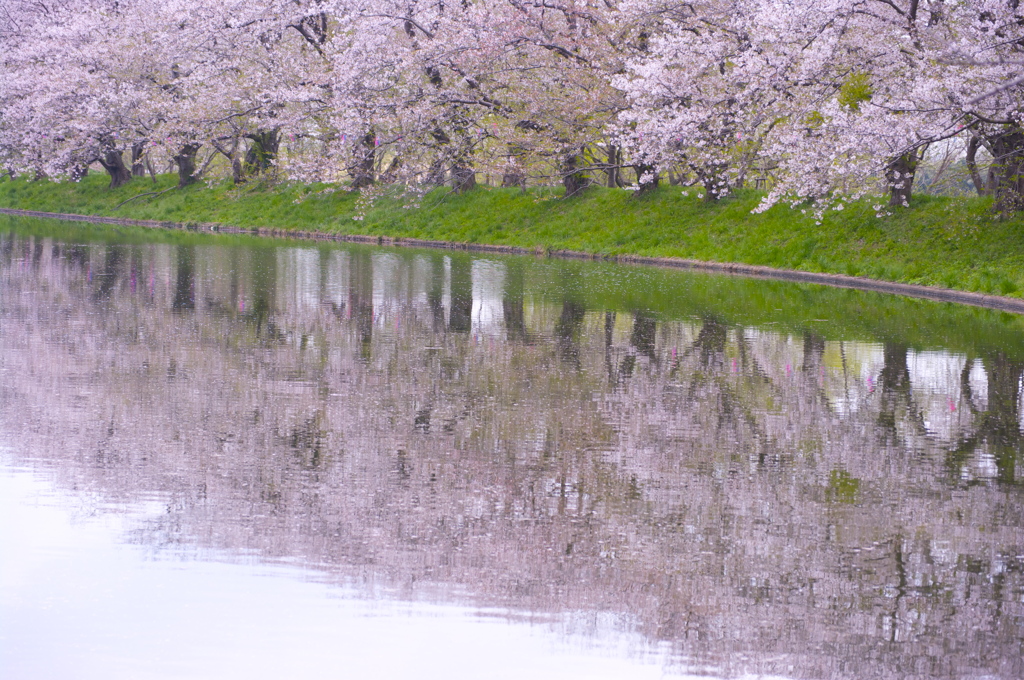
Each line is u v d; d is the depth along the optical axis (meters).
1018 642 6.06
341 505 8.28
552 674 5.50
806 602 6.56
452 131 48.41
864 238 33.62
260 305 22.06
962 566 7.26
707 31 40.06
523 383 13.83
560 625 6.14
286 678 5.40
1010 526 8.19
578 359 15.94
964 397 13.50
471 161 49.59
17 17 64.50
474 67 46.16
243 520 7.87
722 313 22.41
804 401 13.05
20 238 41.53
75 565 6.90
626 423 11.53
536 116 46.03
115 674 5.40
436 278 29.69
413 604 6.38
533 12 45.00
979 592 6.80
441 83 47.72
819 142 31.20
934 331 19.91
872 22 32.69
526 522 7.96
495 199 49.81
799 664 5.70
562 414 11.93
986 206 32.22
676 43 37.03
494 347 17.02
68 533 7.52
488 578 6.81
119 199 66.06
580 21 45.38
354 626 6.04
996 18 26.72
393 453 9.98
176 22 52.41
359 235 50.41
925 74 30.28
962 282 27.81
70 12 62.81
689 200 42.69
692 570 7.04
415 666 5.56
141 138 60.12
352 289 25.92
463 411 11.97
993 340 18.72
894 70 32.41
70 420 11.06
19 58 60.22
